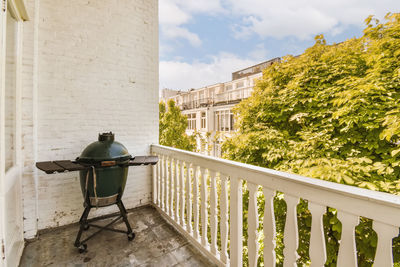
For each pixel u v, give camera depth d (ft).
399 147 8.61
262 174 4.82
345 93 9.80
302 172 8.05
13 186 6.95
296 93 12.67
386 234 2.83
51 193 8.96
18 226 7.29
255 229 5.15
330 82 12.11
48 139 8.88
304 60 13.35
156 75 12.17
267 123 14.74
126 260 6.85
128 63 11.10
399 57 9.64
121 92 10.88
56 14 9.05
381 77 9.82
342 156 10.46
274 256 4.67
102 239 8.14
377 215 2.89
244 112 15.87
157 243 7.86
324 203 3.56
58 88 9.10
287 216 4.26
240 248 5.65
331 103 11.51
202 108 67.51
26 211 8.00
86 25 9.80
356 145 10.55
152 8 12.01
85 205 7.55
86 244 7.37
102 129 10.30
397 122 7.46
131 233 8.09
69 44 9.36
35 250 7.39
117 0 10.70
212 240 6.73
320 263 3.69
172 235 8.46
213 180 6.55
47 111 8.86
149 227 9.13
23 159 7.93
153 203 11.55
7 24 6.75
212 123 63.98
